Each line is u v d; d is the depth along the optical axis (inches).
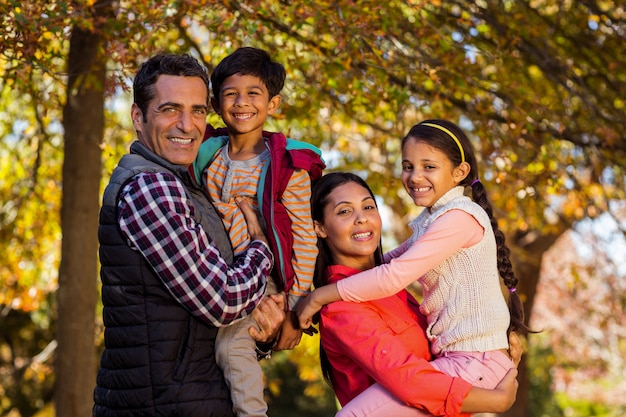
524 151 274.7
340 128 326.0
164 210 103.2
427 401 111.9
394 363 112.5
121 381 104.5
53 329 620.1
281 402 759.7
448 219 119.0
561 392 866.1
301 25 196.7
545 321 576.1
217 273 104.3
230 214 117.9
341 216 122.3
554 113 273.4
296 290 120.1
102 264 107.0
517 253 402.3
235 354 112.7
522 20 272.7
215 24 191.6
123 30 196.4
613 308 396.5
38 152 313.1
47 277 379.2
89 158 260.2
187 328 106.3
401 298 125.9
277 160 117.4
